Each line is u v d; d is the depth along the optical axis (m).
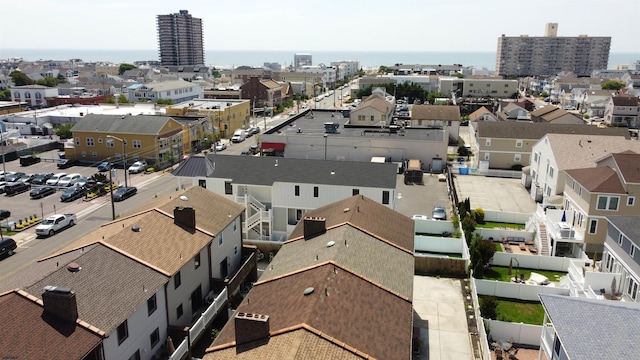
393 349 19.47
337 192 42.69
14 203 56.72
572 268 35.72
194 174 44.84
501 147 74.12
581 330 19.25
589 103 148.00
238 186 44.03
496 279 37.66
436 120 94.81
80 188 59.66
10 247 42.38
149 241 27.31
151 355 24.73
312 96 179.75
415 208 55.72
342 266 23.83
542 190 58.00
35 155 81.75
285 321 20.02
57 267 23.75
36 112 102.00
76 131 77.38
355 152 74.12
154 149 74.88
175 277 26.92
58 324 19.84
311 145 74.31
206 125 91.62
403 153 73.75
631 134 107.69
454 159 81.56
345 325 19.83
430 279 37.12
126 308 22.19
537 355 27.66
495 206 56.91
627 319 19.23
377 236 28.89
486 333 28.97
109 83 171.12
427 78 171.38
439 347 28.48
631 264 30.77
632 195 39.50
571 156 53.22
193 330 26.44
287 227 44.31
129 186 62.12
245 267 34.28
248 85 137.88
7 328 18.77
